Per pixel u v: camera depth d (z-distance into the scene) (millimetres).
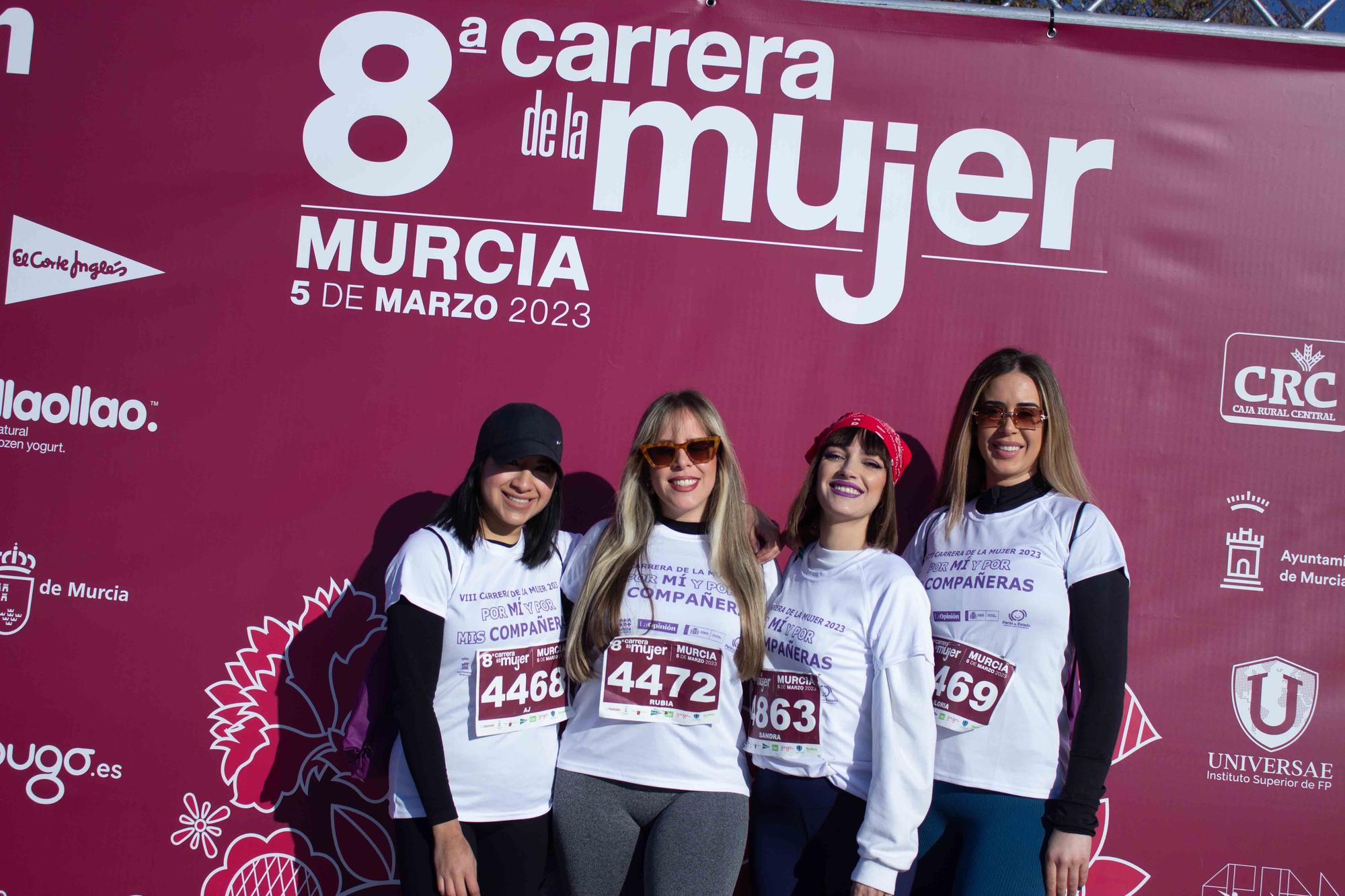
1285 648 2643
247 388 2727
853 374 2709
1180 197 2693
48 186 2742
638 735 2041
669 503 2125
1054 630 2090
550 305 2730
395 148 2742
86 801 2686
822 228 2715
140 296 2732
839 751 2004
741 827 2029
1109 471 2680
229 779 2693
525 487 2092
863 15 2721
